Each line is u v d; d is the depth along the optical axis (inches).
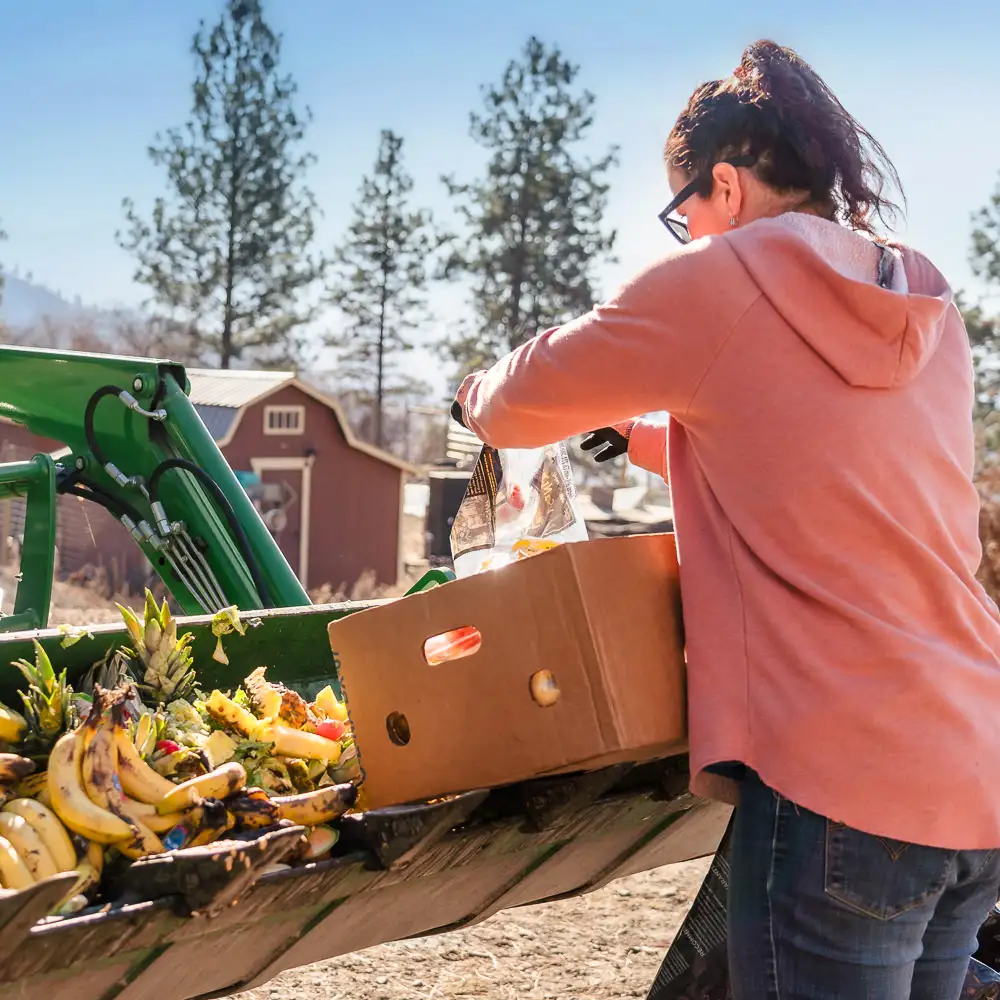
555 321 1851.6
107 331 2319.1
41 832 79.9
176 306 1893.5
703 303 75.9
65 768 83.3
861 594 74.4
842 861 73.9
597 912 175.0
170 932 76.9
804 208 83.3
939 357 81.4
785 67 84.0
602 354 78.1
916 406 77.5
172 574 162.2
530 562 80.0
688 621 79.0
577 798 89.1
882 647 73.1
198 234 1878.7
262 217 1870.1
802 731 73.6
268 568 156.3
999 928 114.9
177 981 83.7
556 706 80.0
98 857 81.6
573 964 157.3
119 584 1270.9
